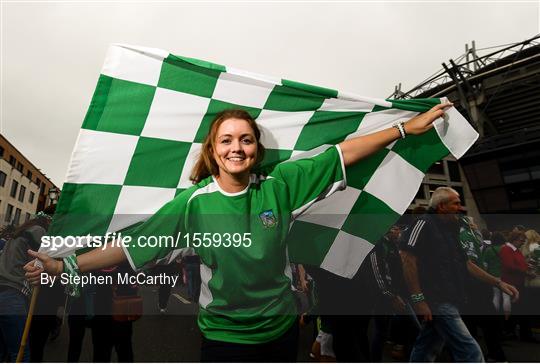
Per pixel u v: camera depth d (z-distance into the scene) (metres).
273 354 1.34
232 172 1.41
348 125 2.12
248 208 1.45
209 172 1.62
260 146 1.62
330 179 1.69
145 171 1.78
